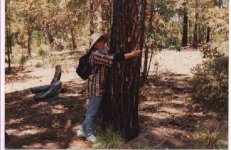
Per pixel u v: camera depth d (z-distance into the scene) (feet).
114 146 16.55
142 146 16.61
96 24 32.53
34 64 44.78
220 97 21.56
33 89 26.71
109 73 17.15
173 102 23.36
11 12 43.47
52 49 48.75
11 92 28.12
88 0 34.35
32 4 43.29
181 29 65.16
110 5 28.45
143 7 16.43
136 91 17.28
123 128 17.20
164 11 27.37
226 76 22.09
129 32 16.37
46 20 44.32
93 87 16.81
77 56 40.63
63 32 46.21
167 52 47.78
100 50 16.31
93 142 16.97
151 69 36.17
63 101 24.17
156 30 27.40
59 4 40.65
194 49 54.39
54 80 27.09
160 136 17.67
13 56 42.73
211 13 27.55
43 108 22.66
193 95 24.09
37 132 18.57
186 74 33.14
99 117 18.63
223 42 23.79
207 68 23.57
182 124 19.26
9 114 21.49
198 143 16.94
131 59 16.76
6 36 42.19
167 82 29.40
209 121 19.63
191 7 44.04
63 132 18.48
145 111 21.54
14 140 17.58
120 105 17.12
